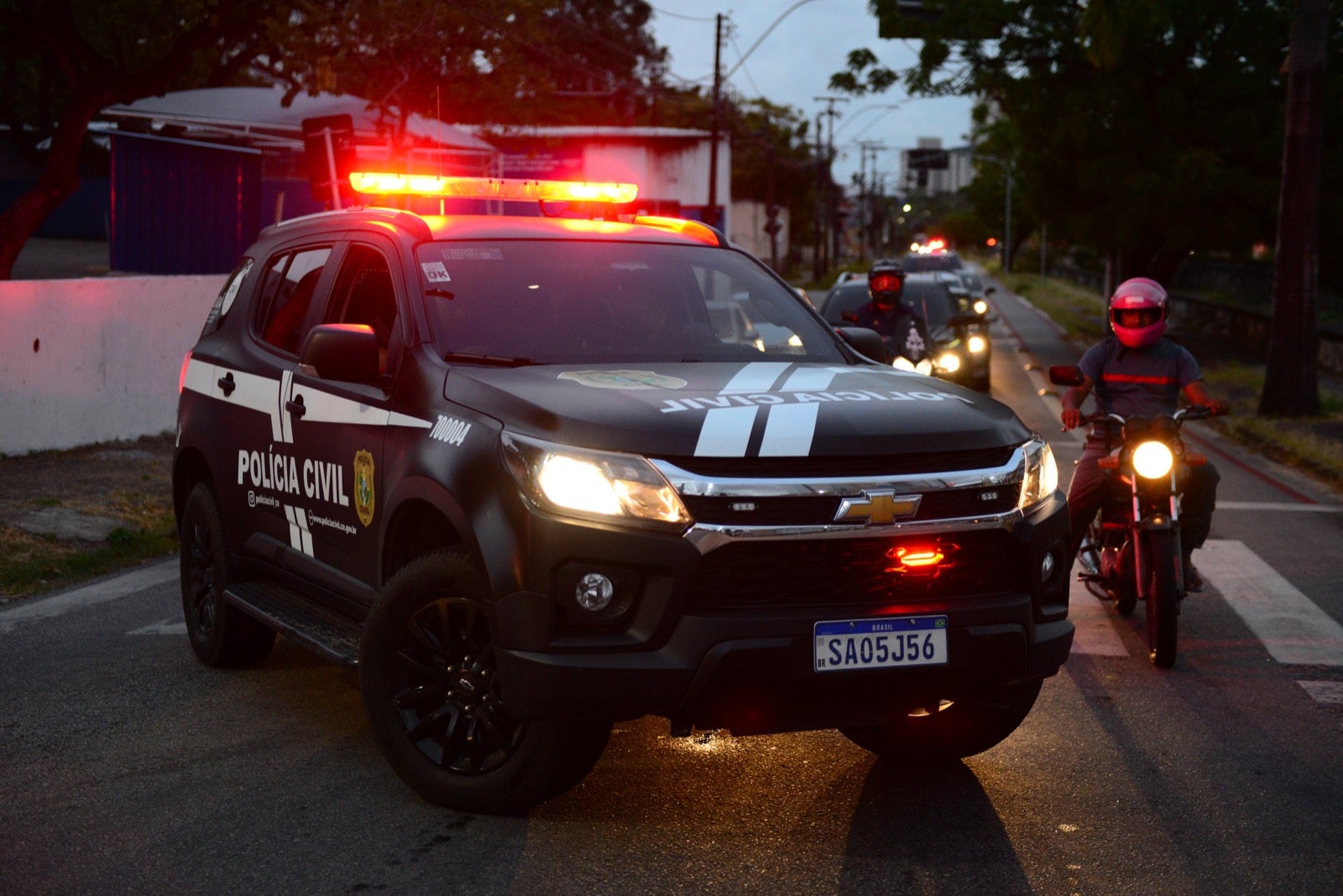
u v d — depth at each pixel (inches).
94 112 780.0
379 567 185.5
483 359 183.3
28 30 757.9
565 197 233.6
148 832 169.8
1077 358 1104.8
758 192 3403.1
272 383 221.6
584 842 166.4
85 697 229.8
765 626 152.4
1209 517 271.4
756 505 153.3
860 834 170.4
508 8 992.9
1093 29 838.5
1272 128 1066.1
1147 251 1253.1
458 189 228.1
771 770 194.4
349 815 175.2
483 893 151.8
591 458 154.5
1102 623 291.3
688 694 152.0
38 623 284.8
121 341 536.1
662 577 152.0
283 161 1159.0
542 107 1066.7
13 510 381.7
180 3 793.6
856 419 162.1
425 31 941.8
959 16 1091.9
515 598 156.2
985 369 751.1
